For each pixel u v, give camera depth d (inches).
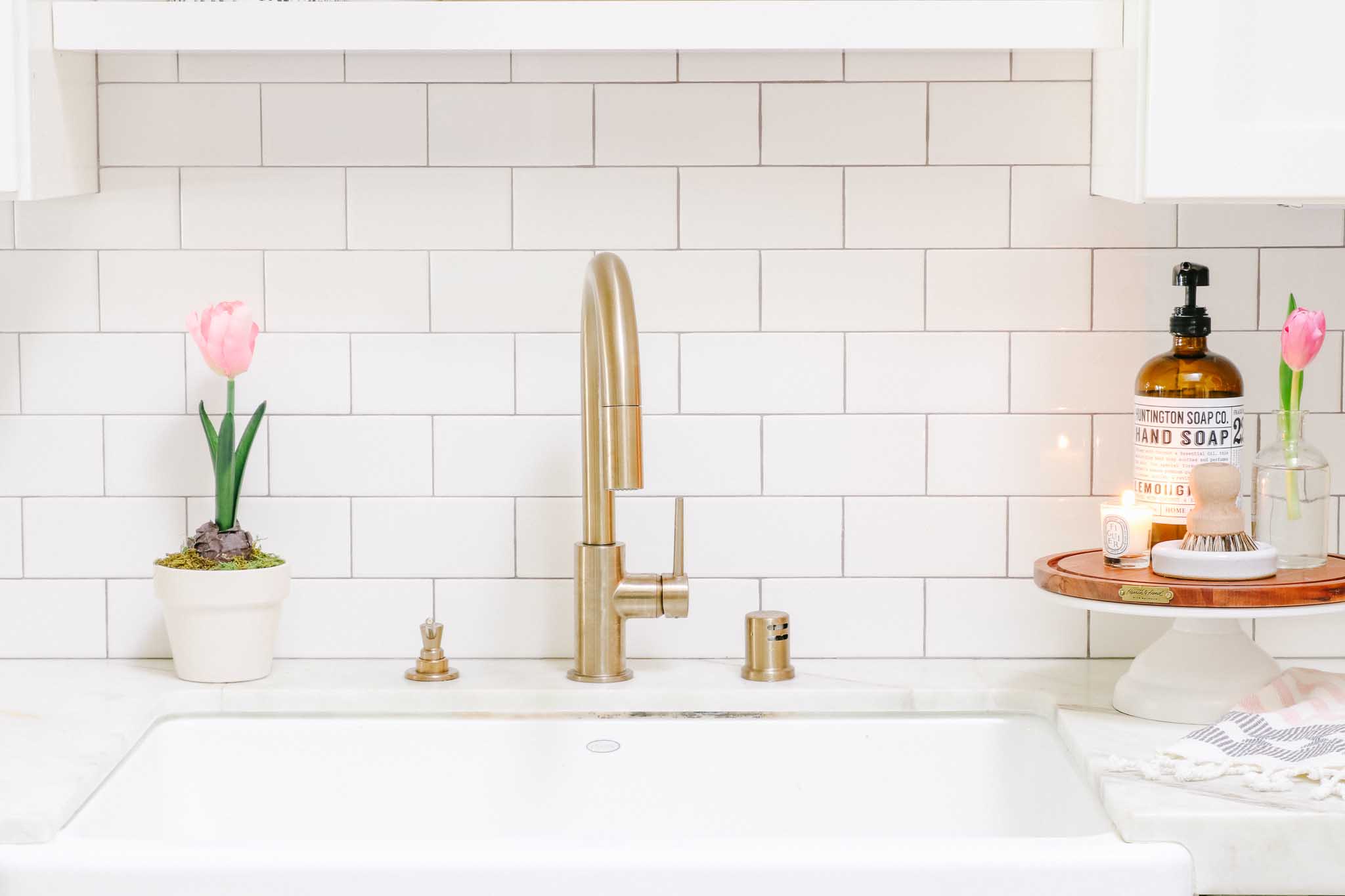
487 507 62.8
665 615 59.0
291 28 53.6
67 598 62.9
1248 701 51.6
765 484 62.8
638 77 61.4
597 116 61.4
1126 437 62.6
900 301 62.2
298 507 62.8
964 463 62.7
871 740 58.1
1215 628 55.2
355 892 42.4
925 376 62.4
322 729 57.8
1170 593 52.0
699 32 53.4
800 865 42.4
